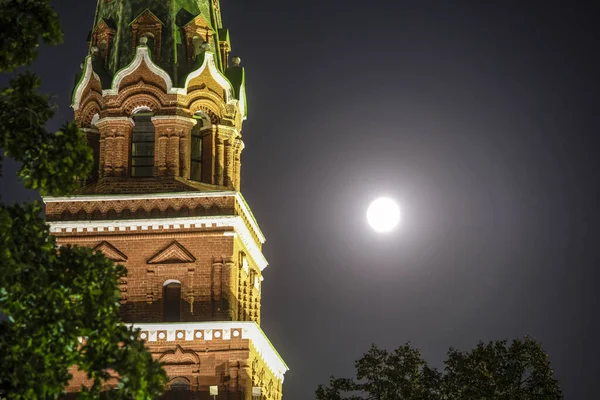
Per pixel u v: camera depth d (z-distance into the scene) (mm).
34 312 31234
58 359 31359
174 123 66500
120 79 67250
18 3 32375
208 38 69375
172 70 67250
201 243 64188
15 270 30734
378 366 60375
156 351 62000
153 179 65750
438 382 62594
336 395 60125
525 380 63688
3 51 32219
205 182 67125
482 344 63594
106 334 32469
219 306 63188
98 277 33094
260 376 66750
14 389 30375
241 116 70250
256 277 71062
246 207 67438
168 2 69125
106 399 32344
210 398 61250
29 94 32500
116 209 64875
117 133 66750
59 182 32875
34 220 32156
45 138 32719
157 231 64438
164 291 64000
